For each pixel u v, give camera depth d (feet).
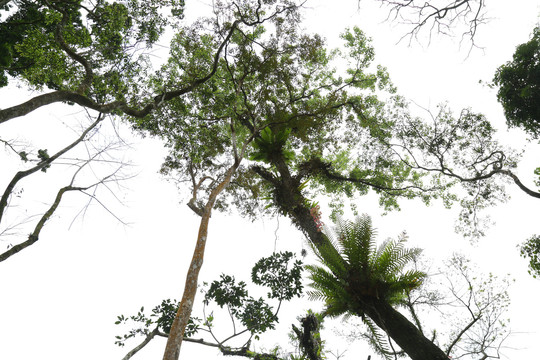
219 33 36.27
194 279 18.71
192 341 23.26
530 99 44.37
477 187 46.44
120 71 30.32
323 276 23.91
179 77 37.88
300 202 30.71
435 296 29.09
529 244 35.70
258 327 23.90
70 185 27.48
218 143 41.34
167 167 43.24
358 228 24.25
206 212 22.59
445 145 46.21
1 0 21.86
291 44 39.99
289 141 48.44
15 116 16.07
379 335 21.49
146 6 29.55
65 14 24.75
